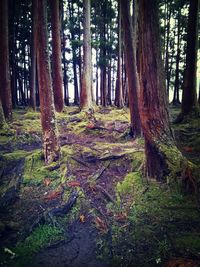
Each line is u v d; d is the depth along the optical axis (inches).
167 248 210.2
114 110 893.2
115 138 520.1
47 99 381.7
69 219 267.4
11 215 275.4
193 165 305.7
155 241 221.5
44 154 390.0
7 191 318.3
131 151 396.5
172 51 1389.0
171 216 255.1
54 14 752.3
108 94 1434.5
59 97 766.5
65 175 349.7
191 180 288.8
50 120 382.9
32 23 905.5
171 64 1393.9
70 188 319.6
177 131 510.0
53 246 224.5
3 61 619.2
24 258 208.8
